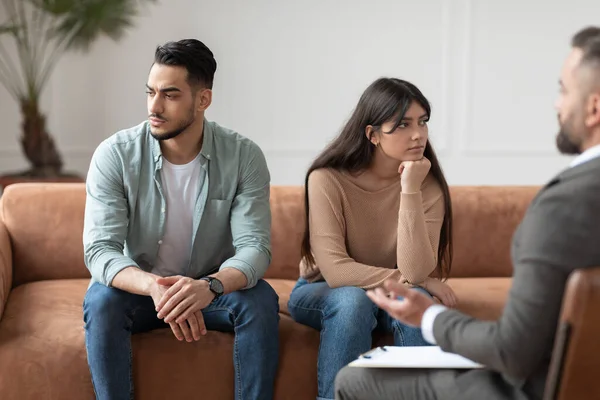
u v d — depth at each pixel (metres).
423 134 2.24
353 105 5.36
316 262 2.35
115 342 2.06
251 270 2.16
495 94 5.38
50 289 2.60
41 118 4.86
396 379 1.54
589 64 1.35
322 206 2.31
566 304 1.19
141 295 2.15
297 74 5.31
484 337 1.35
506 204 2.93
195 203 2.28
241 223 2.28
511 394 1.42
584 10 5.33
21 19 4.87
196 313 2.08
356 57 5.31
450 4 5.27
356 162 2.35
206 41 5.25
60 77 5.21
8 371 2.12
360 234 2.35
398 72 5.33
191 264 2.32
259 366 2.13
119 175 2.23
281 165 5.39
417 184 2.23
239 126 5.34
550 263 1.26
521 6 5.30
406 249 2.21
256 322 2.13
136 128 2.29
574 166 1.34
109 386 2.05
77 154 5.29
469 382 1.46
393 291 1.50
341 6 5.26
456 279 2.82
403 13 5.28
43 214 2.76
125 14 4.86
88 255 2.16
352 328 2.09
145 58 5.25
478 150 5.41
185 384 2.17
